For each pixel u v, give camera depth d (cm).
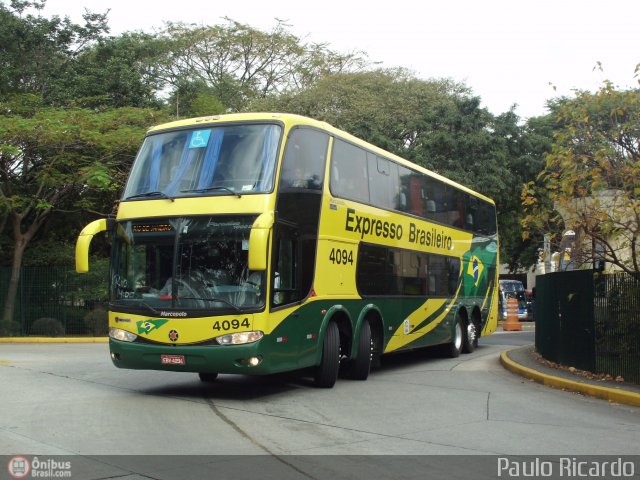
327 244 1188
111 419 887
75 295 2602
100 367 1459
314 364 1152
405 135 3800
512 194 3347
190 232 1052
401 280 1490
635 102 1293
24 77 3109
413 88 3981
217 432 825
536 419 951
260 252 966
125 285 1082
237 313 1006
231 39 4581
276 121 1091
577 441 812
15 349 2002
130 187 1130
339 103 4012
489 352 2019
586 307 1335
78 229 2948
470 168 3183
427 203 1664
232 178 1060
